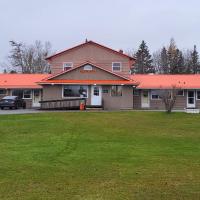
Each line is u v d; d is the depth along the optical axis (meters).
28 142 17.09
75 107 39.78
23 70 86.06
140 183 9.95
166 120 26.31
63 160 12.92
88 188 9.45
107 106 42.25
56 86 42.44
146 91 47.38
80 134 19.81
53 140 17.67
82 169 11.59
